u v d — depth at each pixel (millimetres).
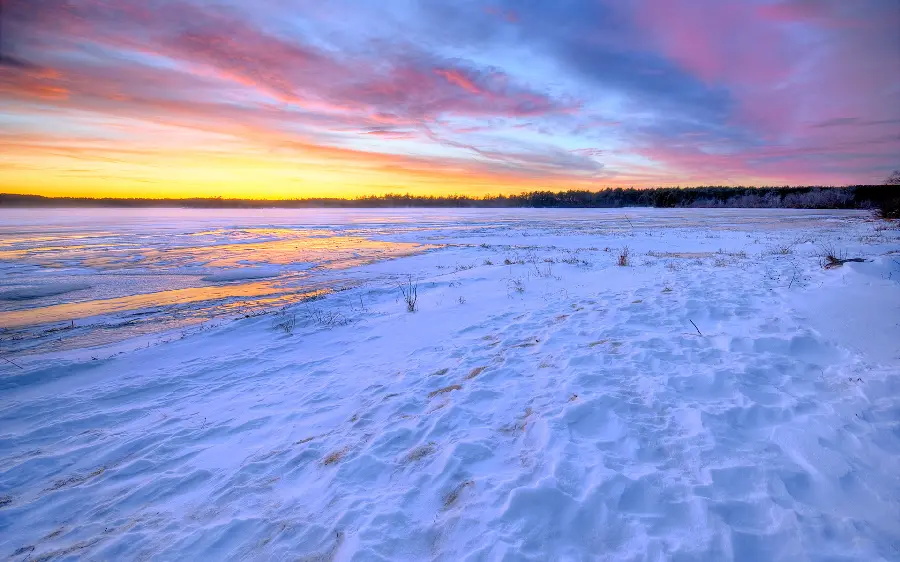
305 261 21047
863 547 2371
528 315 8789
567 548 2686
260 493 3830
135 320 10898
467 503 3215
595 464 3410
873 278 7883
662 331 6656
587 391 4758
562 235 31828
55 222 56812
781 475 3020
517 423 4371
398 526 3096
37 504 3965
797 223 37281
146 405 6086
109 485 4207
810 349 5262
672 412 4113
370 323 9672
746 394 4281
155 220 62312
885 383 3971
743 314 7004
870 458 3074
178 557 3129
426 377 6102
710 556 2459
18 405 6141
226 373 7230
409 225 48312
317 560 2939
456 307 10320
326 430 4949
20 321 10844
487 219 60438
